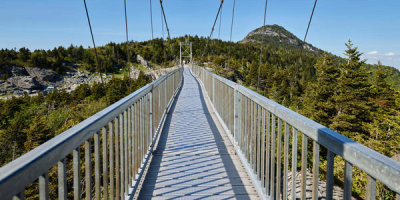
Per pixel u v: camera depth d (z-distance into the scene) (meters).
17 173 0.60
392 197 6.37
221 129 4.12
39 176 0.75
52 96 53.44
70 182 11.90
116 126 1.55
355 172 8.16
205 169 2.54
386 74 25.19
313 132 1.00
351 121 20.84
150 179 2.32
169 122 4.71
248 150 2.42
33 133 19.53
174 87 8.57
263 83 58.94
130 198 1.82
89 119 1.15
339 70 23.77
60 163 0.86
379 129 16.83
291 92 42.09
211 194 2.04
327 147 0.89
